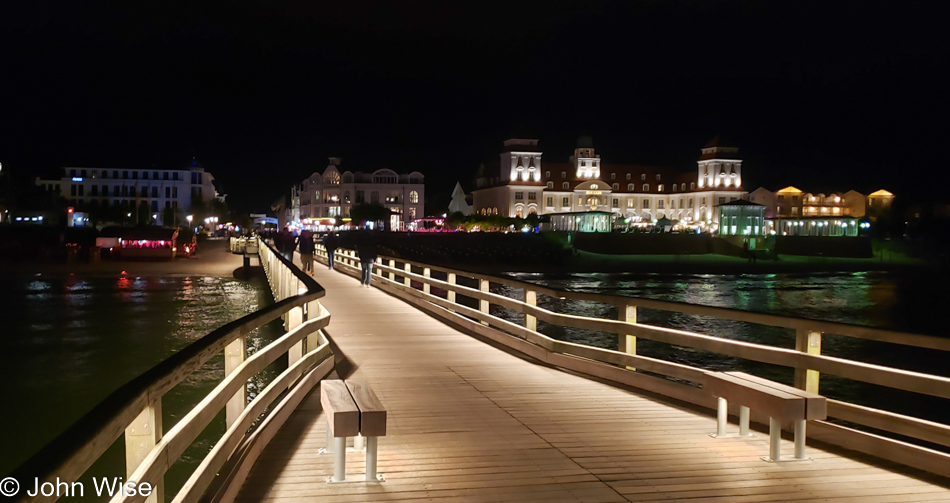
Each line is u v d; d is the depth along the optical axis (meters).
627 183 117.50
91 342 20.05
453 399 8.50
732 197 111.31
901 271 72.44
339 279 29.78
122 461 10.02
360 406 5.44
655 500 5.11
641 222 113.38
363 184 105.88
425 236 83.75
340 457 5.44
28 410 13.06
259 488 5.29
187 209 108.44
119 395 3.19
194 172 109.69
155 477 3.51
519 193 109.44
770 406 5.77
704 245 83.00
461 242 83.38
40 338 20.66
